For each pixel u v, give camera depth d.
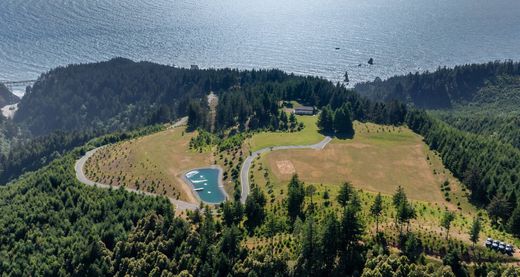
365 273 112.00
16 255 148.50
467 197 175.00
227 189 189.25
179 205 175.75
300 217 149.38
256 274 119.50
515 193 154.75
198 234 139.00
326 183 185.25
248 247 133.12
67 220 162.75
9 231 159.62
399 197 148.88
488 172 175.62
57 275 141.00
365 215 142.75
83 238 152.25
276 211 156.38
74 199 178.38
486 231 135.75
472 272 114.12
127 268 136.00
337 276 117.06
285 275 120.75
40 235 156.25
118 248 142.38
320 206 153.88
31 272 142.38
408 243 119.19
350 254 120.62
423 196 176.62
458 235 128.50
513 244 126.81
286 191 174.62
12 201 183.62
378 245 121.75
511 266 110.75
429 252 120.56
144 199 173.75
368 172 198.62
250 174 197.88
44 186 188.88
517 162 191.88
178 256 134.38
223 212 154.12
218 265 125.94
